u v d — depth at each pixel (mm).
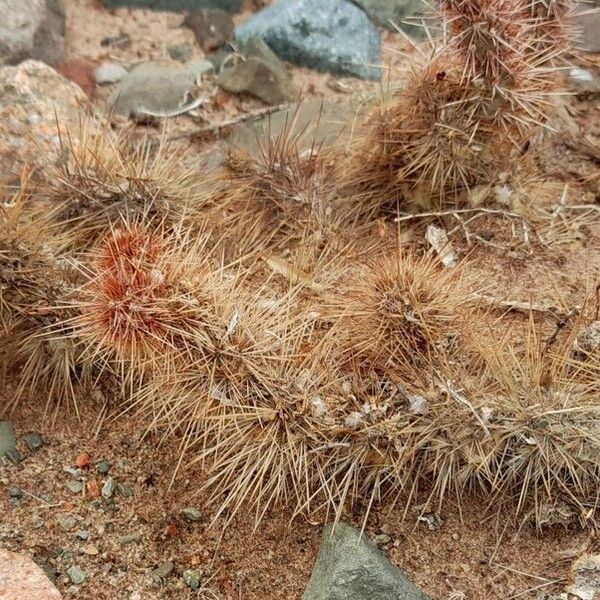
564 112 1003
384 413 756
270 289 843
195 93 1048
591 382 772
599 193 958
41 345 836
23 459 820
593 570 752
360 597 729
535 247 914
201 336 729
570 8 934
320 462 771
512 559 770
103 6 1119
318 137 990
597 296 813
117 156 888
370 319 766
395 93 926
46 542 780
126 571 772
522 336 838
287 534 786
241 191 916
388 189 934
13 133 934
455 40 841
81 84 1052
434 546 776
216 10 1111
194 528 792
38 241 824
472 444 757
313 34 1073
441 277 804
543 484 773
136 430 833
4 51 1012
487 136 885
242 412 750
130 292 701
